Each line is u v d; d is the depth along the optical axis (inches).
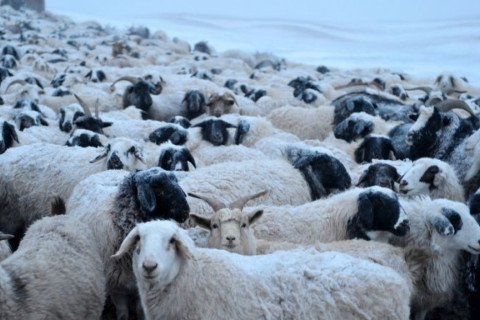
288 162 525.7
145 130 657.6
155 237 287.7
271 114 739.4
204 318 295.6
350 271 313.6
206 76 1189.1
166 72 1346.0
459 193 468.1
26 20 2554.1
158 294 296.7
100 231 389.1
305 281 309.6
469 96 902.4
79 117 634.2
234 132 653.3
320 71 1581.0
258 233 408.5
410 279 358.6
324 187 486.9
